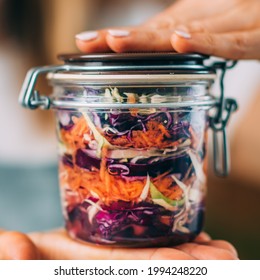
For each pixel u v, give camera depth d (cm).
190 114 69
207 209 164
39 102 75
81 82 68
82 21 166
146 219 68
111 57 65
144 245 70
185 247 71
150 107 66
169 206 69
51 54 167
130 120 66
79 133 69
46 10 165
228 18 86
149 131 66
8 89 174
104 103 66
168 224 69
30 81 73
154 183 67
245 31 79
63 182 75
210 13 95
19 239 72
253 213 156
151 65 65
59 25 166
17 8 166
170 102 67
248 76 167
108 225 69
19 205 150
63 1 164
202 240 76
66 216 76
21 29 168
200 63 70
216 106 80
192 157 71
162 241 70
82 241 73
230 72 170
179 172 69
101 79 65
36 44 168
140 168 67
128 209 68
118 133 67
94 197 69
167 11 97
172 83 67
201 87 71
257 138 158
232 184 162
